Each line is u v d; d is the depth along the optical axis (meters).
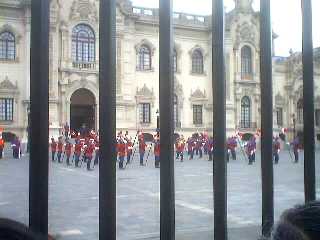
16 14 51.62
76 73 53.81
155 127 57.66
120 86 55.72
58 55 52.91
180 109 59.78
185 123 60.03
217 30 6.51
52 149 42.47
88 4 54.41
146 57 58.28
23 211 15.72
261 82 6.88
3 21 51.00
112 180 5.56
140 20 57.38
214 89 6.45
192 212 15.43
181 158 43.16
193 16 61.22
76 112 56.00
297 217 2.00
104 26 5.73
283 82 65.31
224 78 6.46
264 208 6.69
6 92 50.94
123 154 34.16
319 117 61.22
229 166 37.56
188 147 48.12
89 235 11.90
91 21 54.59
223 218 6.33
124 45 56.25
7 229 1.73
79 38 54.22
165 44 6.10
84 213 15.27
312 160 6.81
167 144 5.98
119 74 55.59
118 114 55.53
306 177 6.82
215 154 6.38
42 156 5.26
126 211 15.66
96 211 15.66
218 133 6.37
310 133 6.83
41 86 5.34
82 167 36.09
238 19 62.38
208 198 18.88
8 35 51.41
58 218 14.34
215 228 6.34
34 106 5.32
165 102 6.02
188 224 13.13
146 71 57.84
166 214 5.93
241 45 62.66
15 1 51.28
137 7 57.88
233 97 62.06
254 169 34.50
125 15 55.97
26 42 51.78
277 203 17.23
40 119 5.30
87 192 20.66
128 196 19.50
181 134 59.38
